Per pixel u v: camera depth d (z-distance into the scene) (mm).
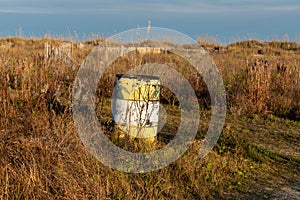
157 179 4738
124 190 4391
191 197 4578
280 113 8742
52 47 9789
